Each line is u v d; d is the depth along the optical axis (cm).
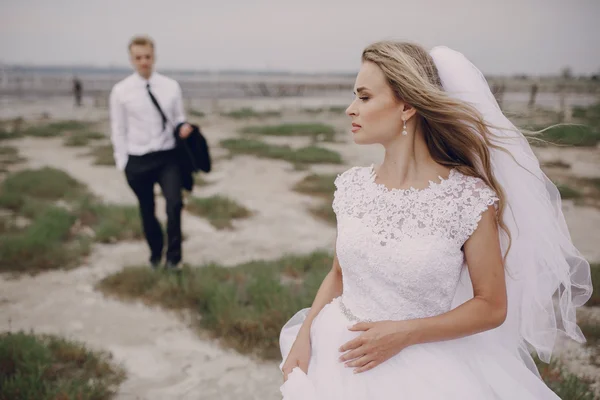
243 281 526
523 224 179
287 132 2016
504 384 170
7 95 4556
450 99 161
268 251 663
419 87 160
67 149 1563
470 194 162
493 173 178
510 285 185
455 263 162
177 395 348
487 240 160
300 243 699
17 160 1319
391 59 163
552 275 182
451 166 170
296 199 952
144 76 507
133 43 497
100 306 481
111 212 772
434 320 157
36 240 610
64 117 2631
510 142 177
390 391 161
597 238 738
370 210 171
